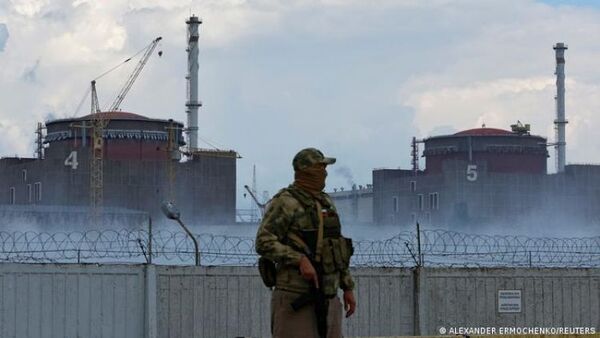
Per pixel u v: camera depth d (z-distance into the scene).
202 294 58.75
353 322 60.47
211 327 58.78
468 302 62.88
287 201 22.06
